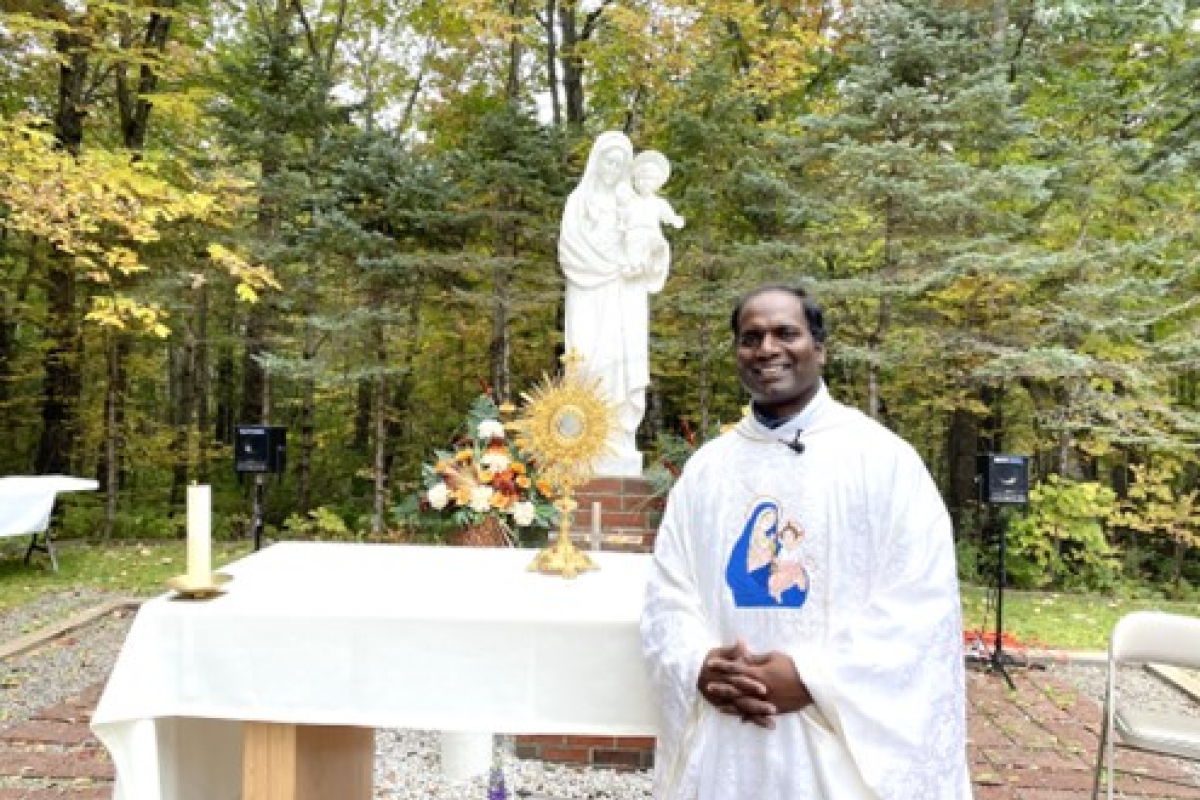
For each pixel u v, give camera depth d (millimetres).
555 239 8812
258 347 9664
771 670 1630
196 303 9203
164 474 12008
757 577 1725
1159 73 8852
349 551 2975
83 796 3096
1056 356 6688
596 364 4652
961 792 1675
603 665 2043
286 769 2129
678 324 8945
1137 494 8094
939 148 7383
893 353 7363
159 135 10219
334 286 8891
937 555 1673
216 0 10555
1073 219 8078
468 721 2055
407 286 8789
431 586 2383
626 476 4500
